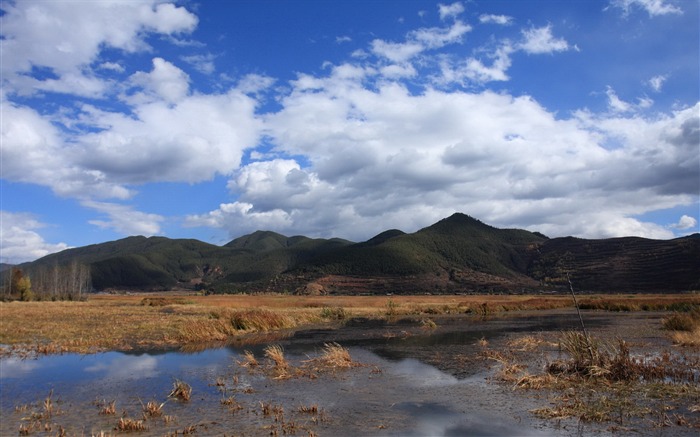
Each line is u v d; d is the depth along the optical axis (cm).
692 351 2219
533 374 1708
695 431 1070
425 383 1650
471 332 3447
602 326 3728
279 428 1132
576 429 1105
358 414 1258
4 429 1133
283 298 9994
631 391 1441
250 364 2041
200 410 1302
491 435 1077
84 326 3506
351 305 7025
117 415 1258
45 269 13512
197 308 6278
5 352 2345
